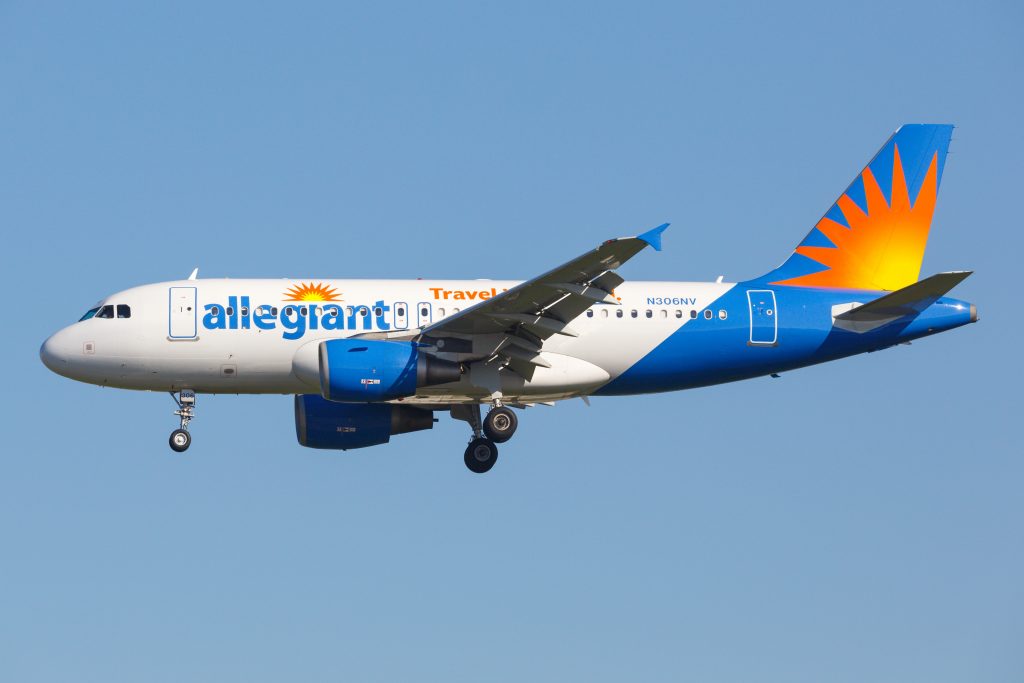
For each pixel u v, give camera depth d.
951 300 127.75
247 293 118.94
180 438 120.00
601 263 106.19
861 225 131.88
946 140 133.75
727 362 124.88
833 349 126.50
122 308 117.81
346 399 115.50
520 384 120.62
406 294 120.81
